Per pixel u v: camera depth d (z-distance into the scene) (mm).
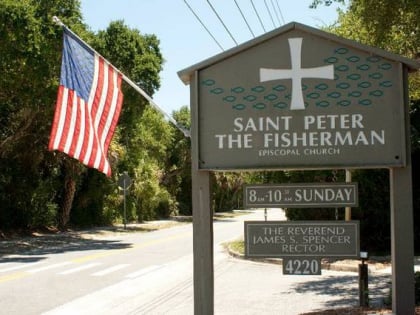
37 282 13820
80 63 11211
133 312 10188
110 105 11273
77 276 14883
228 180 71375
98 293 12250
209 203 6879
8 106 27516
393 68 6715
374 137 6688
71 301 11297
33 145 30453
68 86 11016
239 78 6891
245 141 6840
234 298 11367
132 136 42625
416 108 17516
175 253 21031
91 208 38500
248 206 6930
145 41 30750
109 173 11164
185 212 62562
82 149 10750
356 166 6680
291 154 6770
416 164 18375
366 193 18547
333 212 19609
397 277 6676
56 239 27984
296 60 6832
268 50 6875
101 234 31781
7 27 21797
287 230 6918
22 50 22109
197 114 6895
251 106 6855
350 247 6820
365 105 6723
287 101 6816
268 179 20094
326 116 6754
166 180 57656
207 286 6840
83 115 10930
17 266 17141
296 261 6883
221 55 6859
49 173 33250
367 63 6746
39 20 22469
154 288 12922
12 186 30141
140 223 43875
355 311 8617
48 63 22828
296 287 12625
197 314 6832
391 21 10805
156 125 49219
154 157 49594
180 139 58031
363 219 18812
